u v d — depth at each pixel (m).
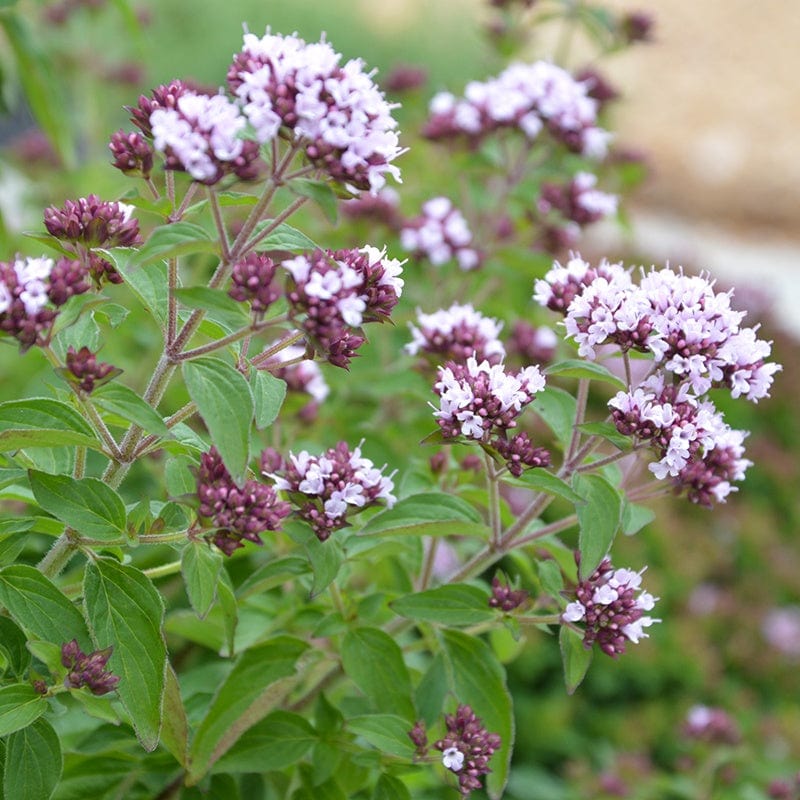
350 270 0.32
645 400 0.34
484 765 0.35
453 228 0.50
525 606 0.37
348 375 0.49
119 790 0.37
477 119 0.51
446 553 0.50
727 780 0.53
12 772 0.33
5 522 0.34
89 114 0.74
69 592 0.37
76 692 0.32
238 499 0.33
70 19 0.74
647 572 0.81
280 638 0.36
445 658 0.37
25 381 0.52
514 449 0.34
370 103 0.31
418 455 0.47
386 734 0.36
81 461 0.34
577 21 0.62
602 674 0.73
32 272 0.31
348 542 0.37
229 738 0.36
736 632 0.81
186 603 0.45
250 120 0.31
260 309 0.32
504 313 0.51
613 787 0.56
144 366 0.49
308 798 0.37
